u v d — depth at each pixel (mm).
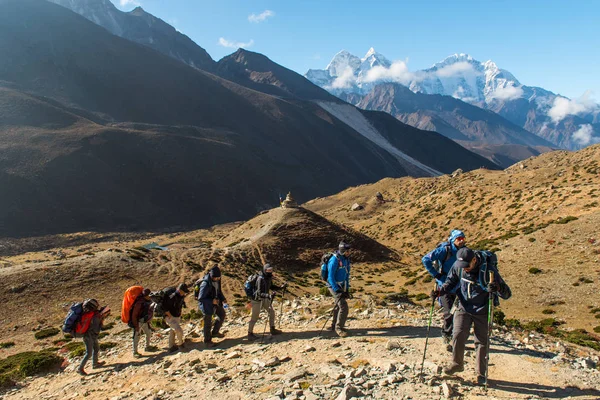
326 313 14281
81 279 45719
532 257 43750
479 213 77312
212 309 11961
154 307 12188
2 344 30609
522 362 8945
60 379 12148
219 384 8703
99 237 165500
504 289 7629
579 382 7758
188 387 8859
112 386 10180
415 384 7637
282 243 75188
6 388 12609
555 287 35219
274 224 82312
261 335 12312
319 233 79812
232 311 18719
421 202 105375
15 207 170750
